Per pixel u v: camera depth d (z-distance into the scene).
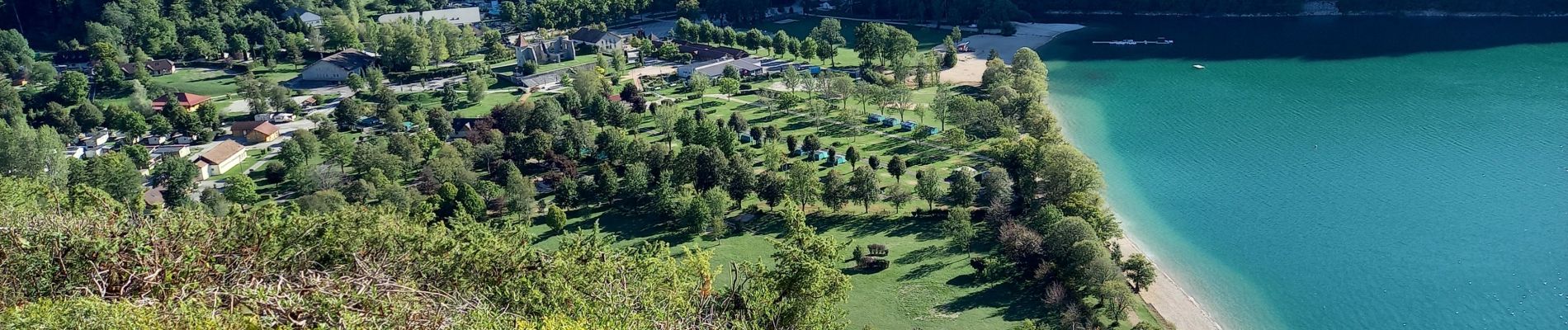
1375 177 169.12
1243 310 122.81
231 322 61.09
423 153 189.75
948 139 190.00
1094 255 115.19
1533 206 151.88
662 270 79.56
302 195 168.38
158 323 59.81
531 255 81.94
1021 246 124.38
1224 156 186.62
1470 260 133.62
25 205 90.50
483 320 65.06
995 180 150.00
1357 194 160.50
